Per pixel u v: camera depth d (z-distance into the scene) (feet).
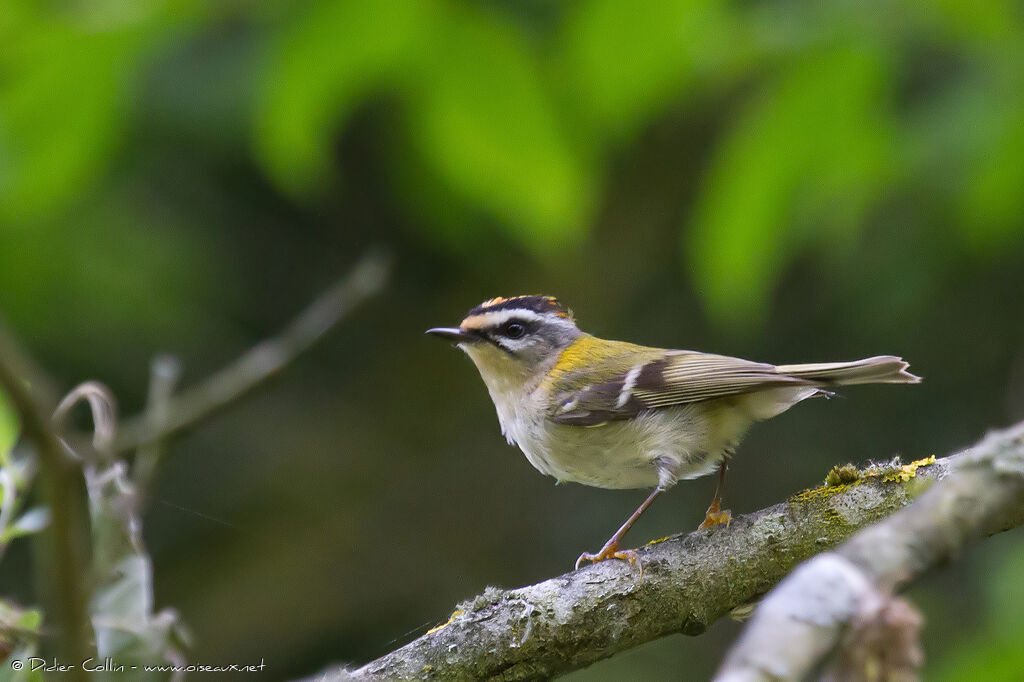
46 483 15.48
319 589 51.75
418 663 23.67
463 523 54.13
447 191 43.37
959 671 31.65
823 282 49.16
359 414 54.80
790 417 50.01
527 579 51.98
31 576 42.68
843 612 13.04
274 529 51.75
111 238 42.65
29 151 29.76
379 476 54.24
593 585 24.27
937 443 47.42
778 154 31.83
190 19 30.09
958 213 37.14
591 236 53.88
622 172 53.52
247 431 51.93
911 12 32.22
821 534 24.30
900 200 43.34
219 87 40.09
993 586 32.68
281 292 50.78
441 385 55.52
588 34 30.09
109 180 42.88
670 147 53.26
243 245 50.01
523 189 31.17
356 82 29.76
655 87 31.81
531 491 54.60
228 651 49.37
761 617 13.25
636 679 45.09
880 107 32.24
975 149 33.68
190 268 44.96
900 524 14.02
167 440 24.67
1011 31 33.60
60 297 42.06
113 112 30.17
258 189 49.67
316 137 30.58
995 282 45.88
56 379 43.34
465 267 54.19
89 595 18.07
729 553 24.45
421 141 30.91
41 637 19.89
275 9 29.27
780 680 12.60
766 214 32.60
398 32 28.30
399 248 53.62
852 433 49.11
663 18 29.40
